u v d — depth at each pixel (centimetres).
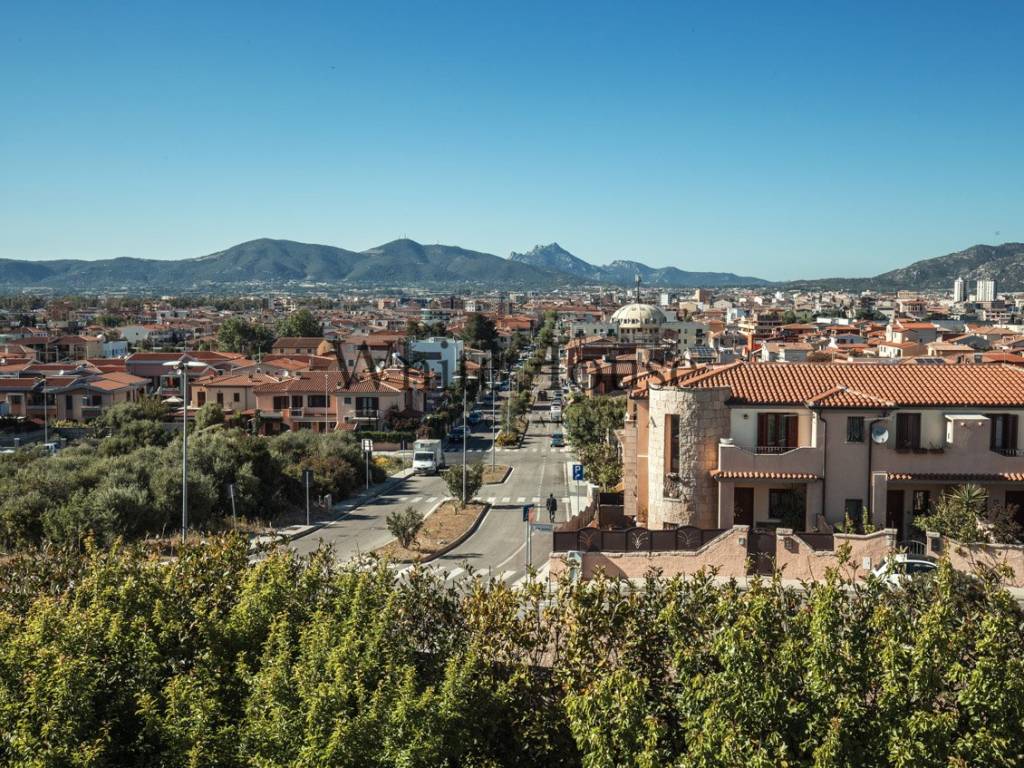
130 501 4975
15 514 4781
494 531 5444
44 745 1712
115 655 1934
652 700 1764
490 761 1791
